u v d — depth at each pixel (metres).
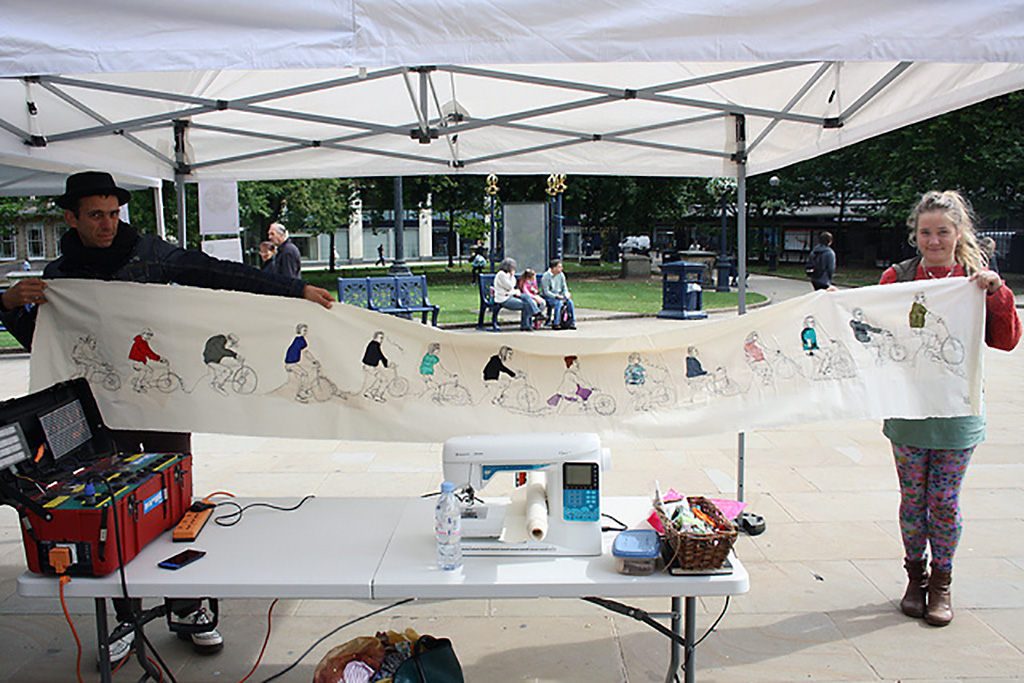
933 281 3.59
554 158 5.79
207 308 3.44
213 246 5.99
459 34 2.47
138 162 5.46
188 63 2.43
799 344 3.65
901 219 26.53
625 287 25.31
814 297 3.64
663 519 2.74
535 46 2.49
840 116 4.59
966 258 3.67
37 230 32.88
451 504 2.63
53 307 3.40
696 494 5.71
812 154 4.99
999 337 3.57
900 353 3.61
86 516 2.50
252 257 31.88
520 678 3.38
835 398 3.64
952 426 3.61
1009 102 20.66
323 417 3.51
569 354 3.57
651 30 2.50
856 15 2.53
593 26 2.50
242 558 2.71
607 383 3.60
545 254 18.59
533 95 4.85
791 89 4.66
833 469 6.30
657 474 6.23
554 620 3.93
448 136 5.45
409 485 6.03
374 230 41.62
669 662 3.51
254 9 2.44
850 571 4.39
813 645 3.62
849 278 27.69
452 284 27.77
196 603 3.17
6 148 4.54
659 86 4.18
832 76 4.29
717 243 44.03
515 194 28.95
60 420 2.92
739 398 3.65
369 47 2.46
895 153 23.52
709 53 2.52
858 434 7.41
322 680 2.81
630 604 4.08
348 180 30.17
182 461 3.04
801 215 41.41
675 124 5.11
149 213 22.62
